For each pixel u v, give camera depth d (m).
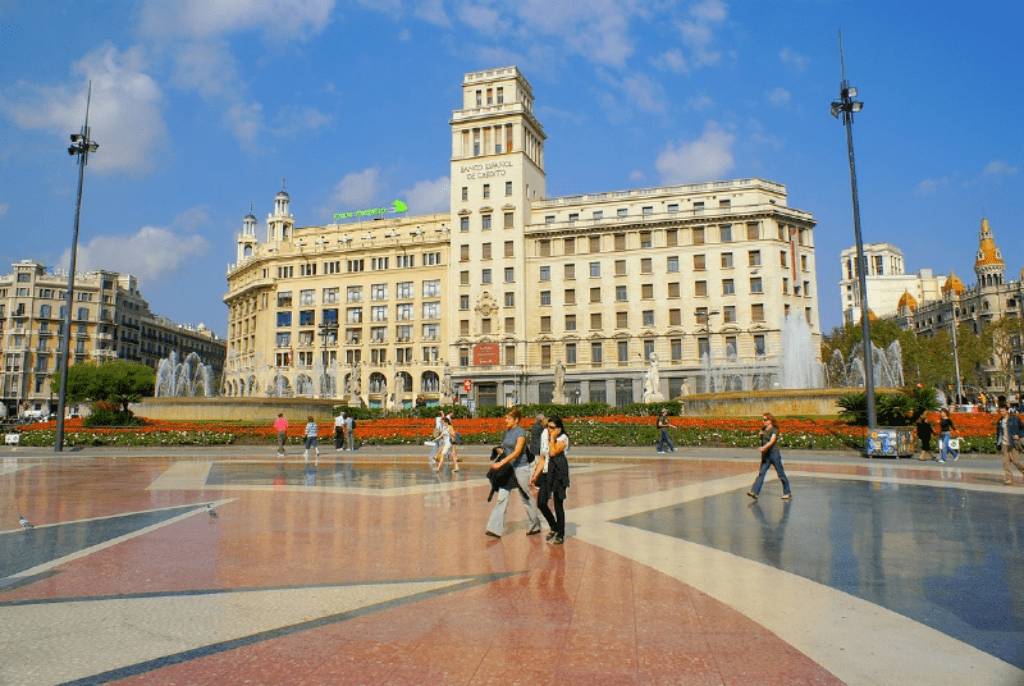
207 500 15.35
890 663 5.38
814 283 82.25
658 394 48.78
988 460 24.72
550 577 8.09
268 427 38.22
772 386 75.12
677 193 82.25
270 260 101.00
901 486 17.22
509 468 10.69
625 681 5.01
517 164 85.50
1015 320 84.88
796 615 6.60
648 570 8.42
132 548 9.89
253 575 8.26
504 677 5.09
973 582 7.82
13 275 111.94
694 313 78.88
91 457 30.64
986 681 5.03
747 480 18.91
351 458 29.14
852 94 27.45
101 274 119.31
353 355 94.81
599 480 19.12
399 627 6.25
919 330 137.62
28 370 110.81
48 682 5.01
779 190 82.25
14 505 14.69
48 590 7.61
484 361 82.62
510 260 84.25
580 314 82.50
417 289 92.62
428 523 12.02
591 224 82.69
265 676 5.12
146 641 5.91
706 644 5.79
